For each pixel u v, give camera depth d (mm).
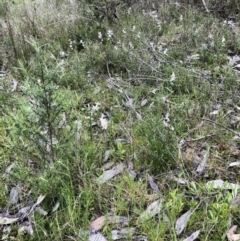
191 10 4312
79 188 2172
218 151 2473
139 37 3619
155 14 4344
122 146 2506
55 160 2223
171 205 2016
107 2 4480
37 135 2211
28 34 4000
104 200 2135
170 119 2703
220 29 3900
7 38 3779
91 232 1974
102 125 2584
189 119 2721
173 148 2379
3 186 2268
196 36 3771
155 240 1865
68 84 3254
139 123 2645
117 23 4129
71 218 1977
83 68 3387
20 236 1979
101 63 3535
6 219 2076
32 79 2184
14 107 2891
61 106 2371
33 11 4289
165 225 1932
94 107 2693
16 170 2318
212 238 1912
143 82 3266
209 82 3131
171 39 3863
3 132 2680
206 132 2609
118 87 3193
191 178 2244
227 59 3508
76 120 2682
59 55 3707
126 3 4570
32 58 3482
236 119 2729
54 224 2033
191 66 3391
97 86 3211
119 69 3494
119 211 2078
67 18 4148
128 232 1913
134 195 2121
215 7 4527
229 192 2119
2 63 3707
